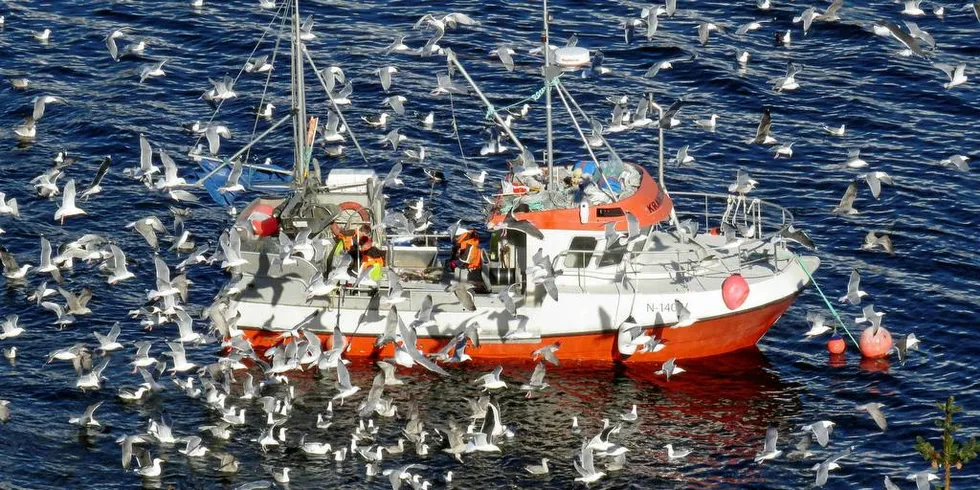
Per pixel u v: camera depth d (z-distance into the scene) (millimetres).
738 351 66500
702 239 69375
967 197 81688
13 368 63500
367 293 64250
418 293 63688
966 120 91000
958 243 76688
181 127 89875
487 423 59781
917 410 61625
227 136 80938
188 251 75062
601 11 105938
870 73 96875
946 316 69625
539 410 61031
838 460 57719
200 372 60625
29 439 58094
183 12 105375
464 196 81562
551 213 63656
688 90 95062
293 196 66500
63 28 102750
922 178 83875
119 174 83875
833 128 86875
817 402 62531
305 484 55125
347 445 58031
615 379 63625
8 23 103188
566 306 63562
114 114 90875
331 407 60156
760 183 83625
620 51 99875
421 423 57375
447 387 62531
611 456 57344
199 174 81875
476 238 65500
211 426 58031
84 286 71188
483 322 63688
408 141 88125
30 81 95062
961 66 73188
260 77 96625
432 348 64062
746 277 65625
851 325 69000
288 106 92625
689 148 87625
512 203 64500
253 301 64250
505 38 101562
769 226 78812
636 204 64438
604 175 65562
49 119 90375
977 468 57344
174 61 98438
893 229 78250
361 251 64750
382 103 92875
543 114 91625
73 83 95188
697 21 104500
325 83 76562
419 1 107188
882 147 87750
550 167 65062
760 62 98375
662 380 63781
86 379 60812
